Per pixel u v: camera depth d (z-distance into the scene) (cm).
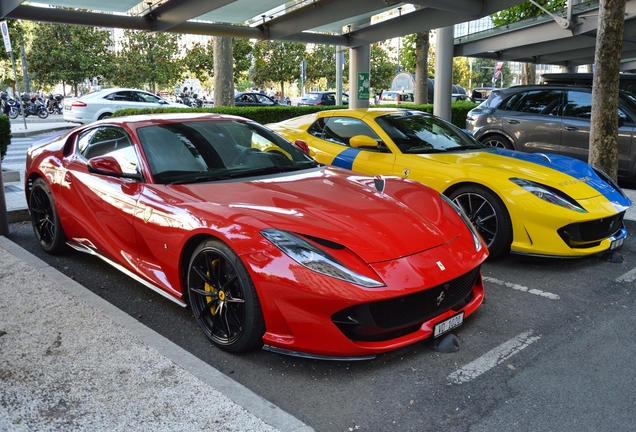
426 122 618
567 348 324
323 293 273
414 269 292
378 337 290
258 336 301
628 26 1110
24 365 282
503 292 415
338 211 322
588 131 835
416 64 1877
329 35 1058
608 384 284
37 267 434
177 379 269
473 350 321
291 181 372
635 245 539
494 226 479
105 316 341
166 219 338
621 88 1032
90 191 410
